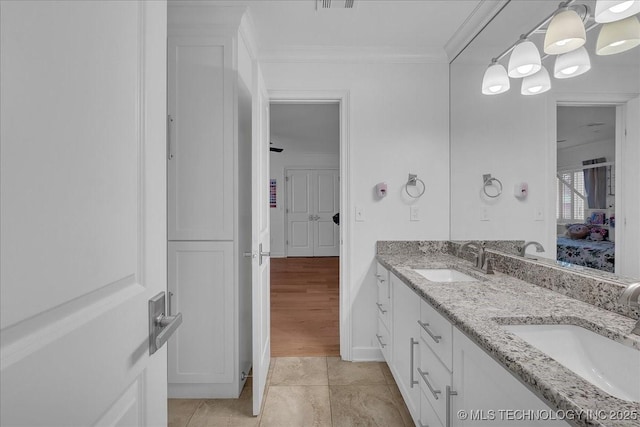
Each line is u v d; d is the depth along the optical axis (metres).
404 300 1.77
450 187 2.49
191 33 1.95
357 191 2.48
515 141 1.77
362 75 2.47
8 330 0.35
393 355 2.02
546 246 1.55
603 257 1.21
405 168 2.48
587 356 1.01
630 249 1.10
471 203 2.21
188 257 1.96
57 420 0.42
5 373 0.34
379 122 2.48
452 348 1.16
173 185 1.95
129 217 0.62
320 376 2.23
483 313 1.11
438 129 2.49
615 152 1.15
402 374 1.82
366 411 1.85
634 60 1.08
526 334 1.06
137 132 0.65
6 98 0.35
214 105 1.95
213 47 1.95
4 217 0.35
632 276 1.09
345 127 2.48
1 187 0.35
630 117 1.09
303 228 7.34
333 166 7.34
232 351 1.96
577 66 1.33
